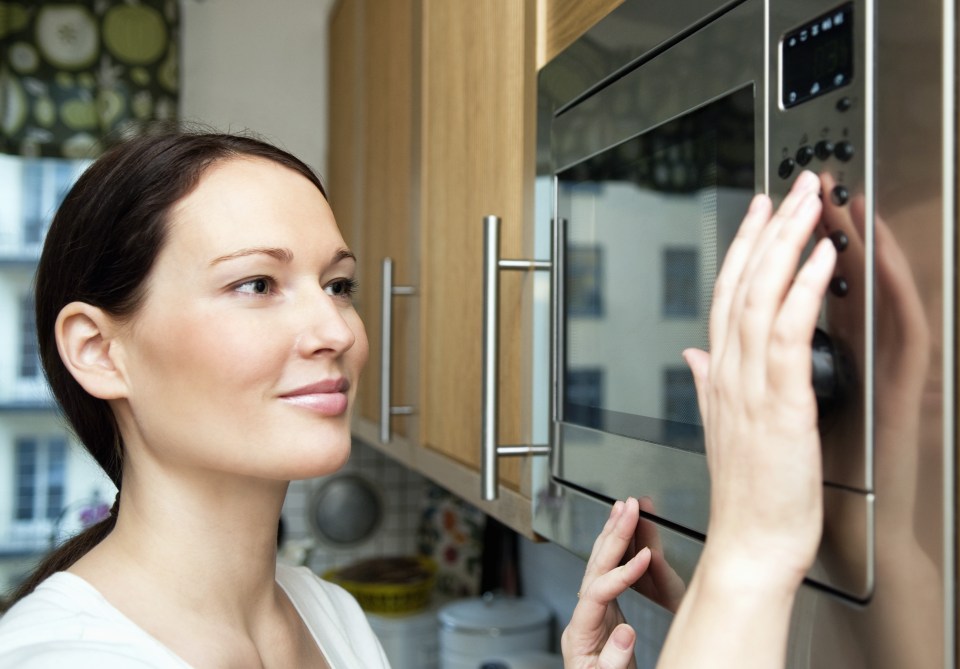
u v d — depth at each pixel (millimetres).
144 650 586
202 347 593
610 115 744
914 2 426
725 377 469
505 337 1013
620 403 725
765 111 533
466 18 1179
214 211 603
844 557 466
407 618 2191
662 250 664
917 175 425
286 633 741
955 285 412
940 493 412
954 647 409
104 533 757
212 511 643
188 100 2541
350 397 656
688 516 607
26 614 602
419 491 2625
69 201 664
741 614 443
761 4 541
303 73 2605
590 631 656
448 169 1266
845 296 464
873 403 450
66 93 2367
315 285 625
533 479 909
